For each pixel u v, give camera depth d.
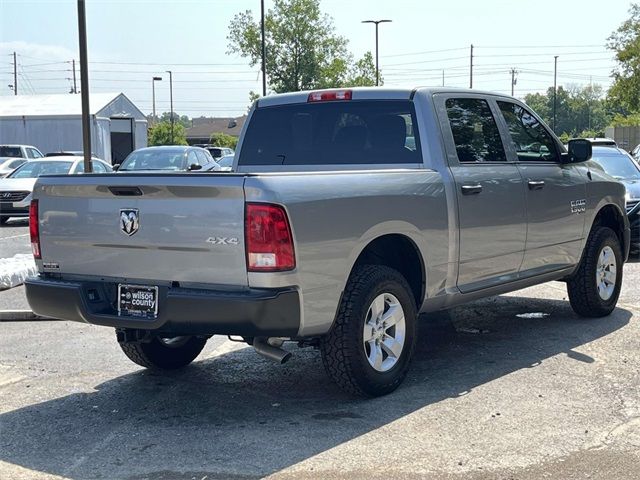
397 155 6.52
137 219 5.30
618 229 8.73
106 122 39.34
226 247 5.02
